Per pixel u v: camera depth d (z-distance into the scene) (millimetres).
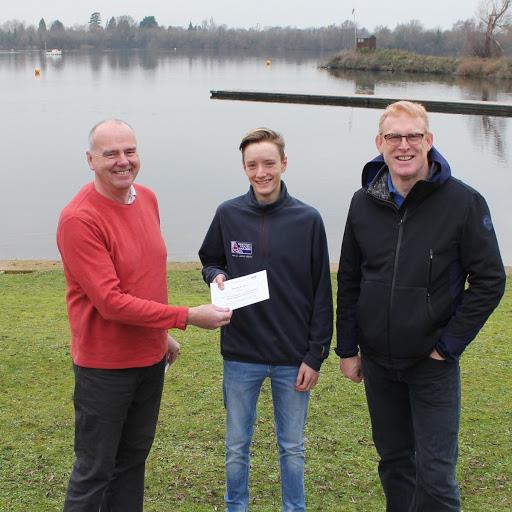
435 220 2932
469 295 2934
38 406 4789
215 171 24078
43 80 72000
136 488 3221
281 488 3504
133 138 2912
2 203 19234
